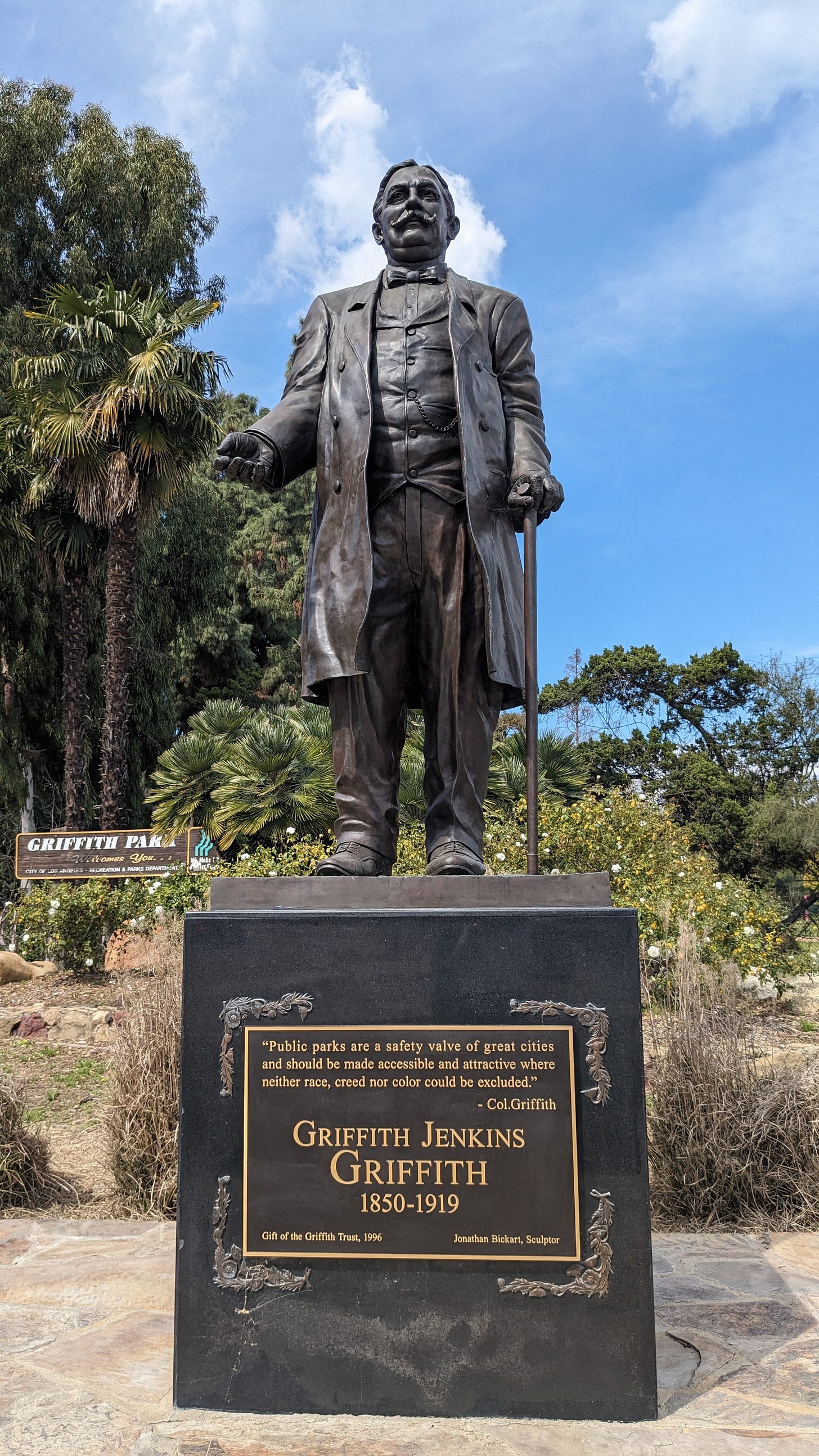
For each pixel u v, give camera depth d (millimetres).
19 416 15281
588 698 29453
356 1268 2496
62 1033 8742
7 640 18391
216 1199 2553
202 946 2650
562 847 10578
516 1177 2494
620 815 11211
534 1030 2539
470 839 3061
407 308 3221
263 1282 2504
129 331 13688
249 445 3117
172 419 13219
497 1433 2326
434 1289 2469
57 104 20875
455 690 3059
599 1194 2469
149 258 20516
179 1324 2512
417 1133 2533
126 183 20312
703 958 8031
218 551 20641
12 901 15297
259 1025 2609
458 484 3074
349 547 3053
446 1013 2566
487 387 3182
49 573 16594
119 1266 3615
